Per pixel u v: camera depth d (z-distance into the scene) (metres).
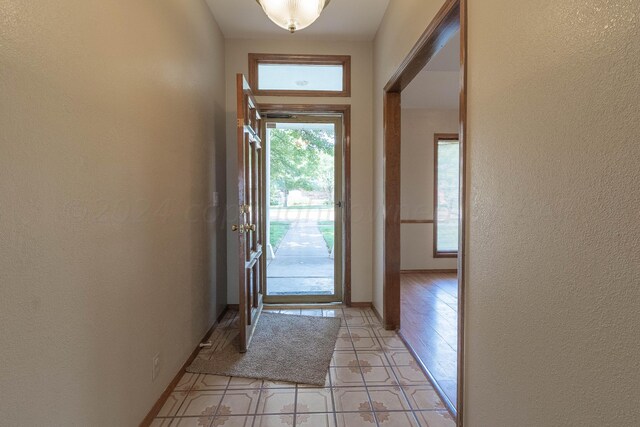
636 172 0.72
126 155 1.52
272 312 3.44
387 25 2.91
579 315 0.86
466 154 1.47
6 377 0.92
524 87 1.08
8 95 0.92
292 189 3.89
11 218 0.93
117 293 1.45
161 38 1.89
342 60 3.54
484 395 1.34
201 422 1.76
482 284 1.34
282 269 4.11
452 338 2.79
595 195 0.81
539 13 1.00
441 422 1.75
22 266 0.97
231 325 3.12
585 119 0.84
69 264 1.16
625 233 0.74
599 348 0.81
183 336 2.24
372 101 3.55
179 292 2.17
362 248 3.61
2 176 0.90
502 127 1.20
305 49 3.50
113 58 1.41
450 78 4.36
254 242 3.02
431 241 5.24
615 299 0.77
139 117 1.64
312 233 4.02
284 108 3.51
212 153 2.97
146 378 1.72
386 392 2.03
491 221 1.28
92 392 1.28
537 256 1.02
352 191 3.59
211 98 2.94
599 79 0.80
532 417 1.05
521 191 1.09
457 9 1.60
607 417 0.79
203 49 2.70
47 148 1.06
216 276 3.11
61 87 1.11
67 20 1.14
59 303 1.11
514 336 1.14
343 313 3.42
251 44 3.46
